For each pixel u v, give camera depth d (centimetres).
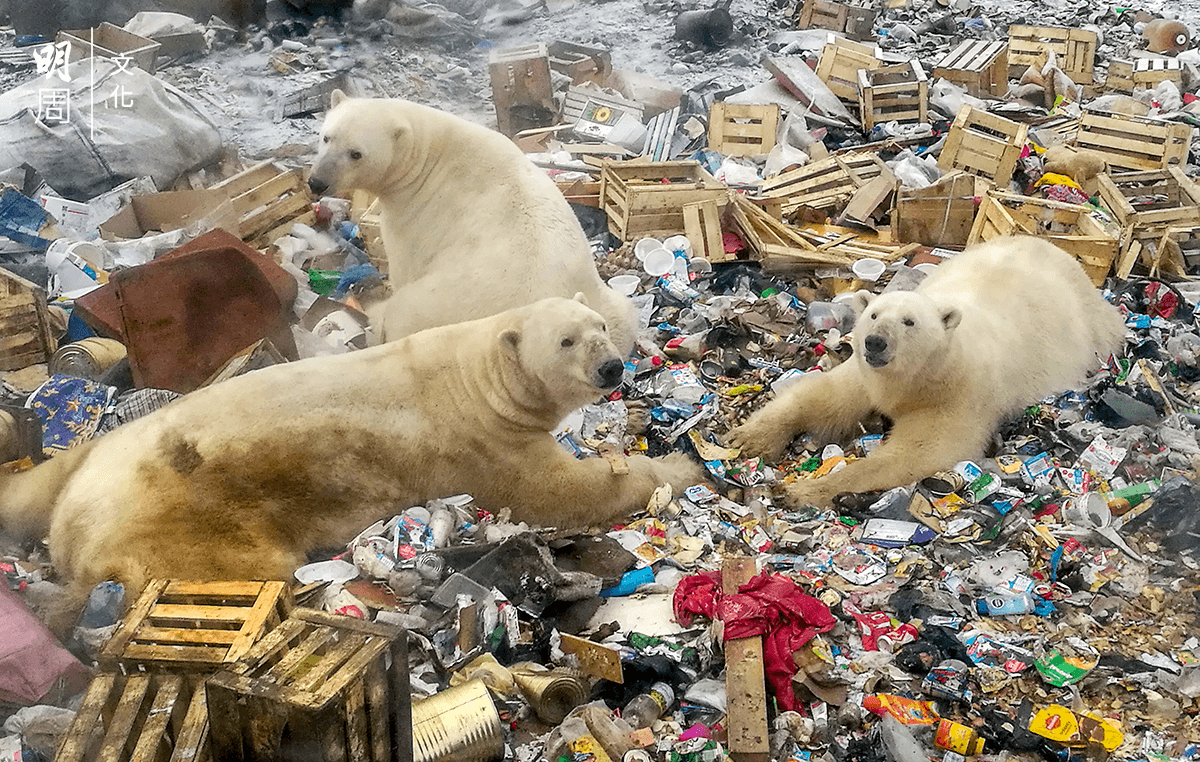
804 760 384
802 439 636
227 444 472
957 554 503
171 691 310
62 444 554
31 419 543
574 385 509
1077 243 781
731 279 792
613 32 1408
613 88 1176
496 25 1432
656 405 648
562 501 537
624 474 547
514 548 466
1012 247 717
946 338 568
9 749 356
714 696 409
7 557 480
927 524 527
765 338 718
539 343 503
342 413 496
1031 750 393
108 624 416
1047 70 1218
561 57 1207
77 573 446
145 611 339
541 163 959
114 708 319
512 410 517
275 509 481
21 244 754
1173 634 453
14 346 646
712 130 1028
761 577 454
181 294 593
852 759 387
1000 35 1455
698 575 473
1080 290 709
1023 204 828
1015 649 437
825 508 553
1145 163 983
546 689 392
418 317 617
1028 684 424
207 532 462
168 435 471
